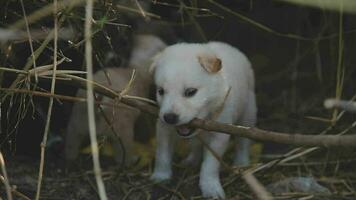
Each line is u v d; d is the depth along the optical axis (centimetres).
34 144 161
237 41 191
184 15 182
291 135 129
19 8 140
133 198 145
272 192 147
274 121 182
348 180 152
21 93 138
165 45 172
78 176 151
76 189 146
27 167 152
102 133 158
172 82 139
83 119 158
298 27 194
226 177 153
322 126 177
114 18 140
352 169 157
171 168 154
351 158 157
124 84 159
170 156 151
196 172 156
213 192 145
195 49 144
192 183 150
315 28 192
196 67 140
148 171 155
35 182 147
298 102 190
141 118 173
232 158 164
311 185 148
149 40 171
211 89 141
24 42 143
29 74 131
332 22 186
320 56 194
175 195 146
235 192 147
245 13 188
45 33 138
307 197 145
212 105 143
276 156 161
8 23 141
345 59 187
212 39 179
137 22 175
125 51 168
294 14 192
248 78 157
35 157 159
